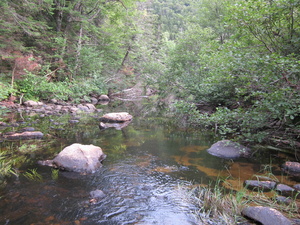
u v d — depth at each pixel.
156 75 13.71
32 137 6.08
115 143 5.92
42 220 2.53
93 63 15.60
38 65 12.06
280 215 2.35
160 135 6.96
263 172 4.00
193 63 10.61
